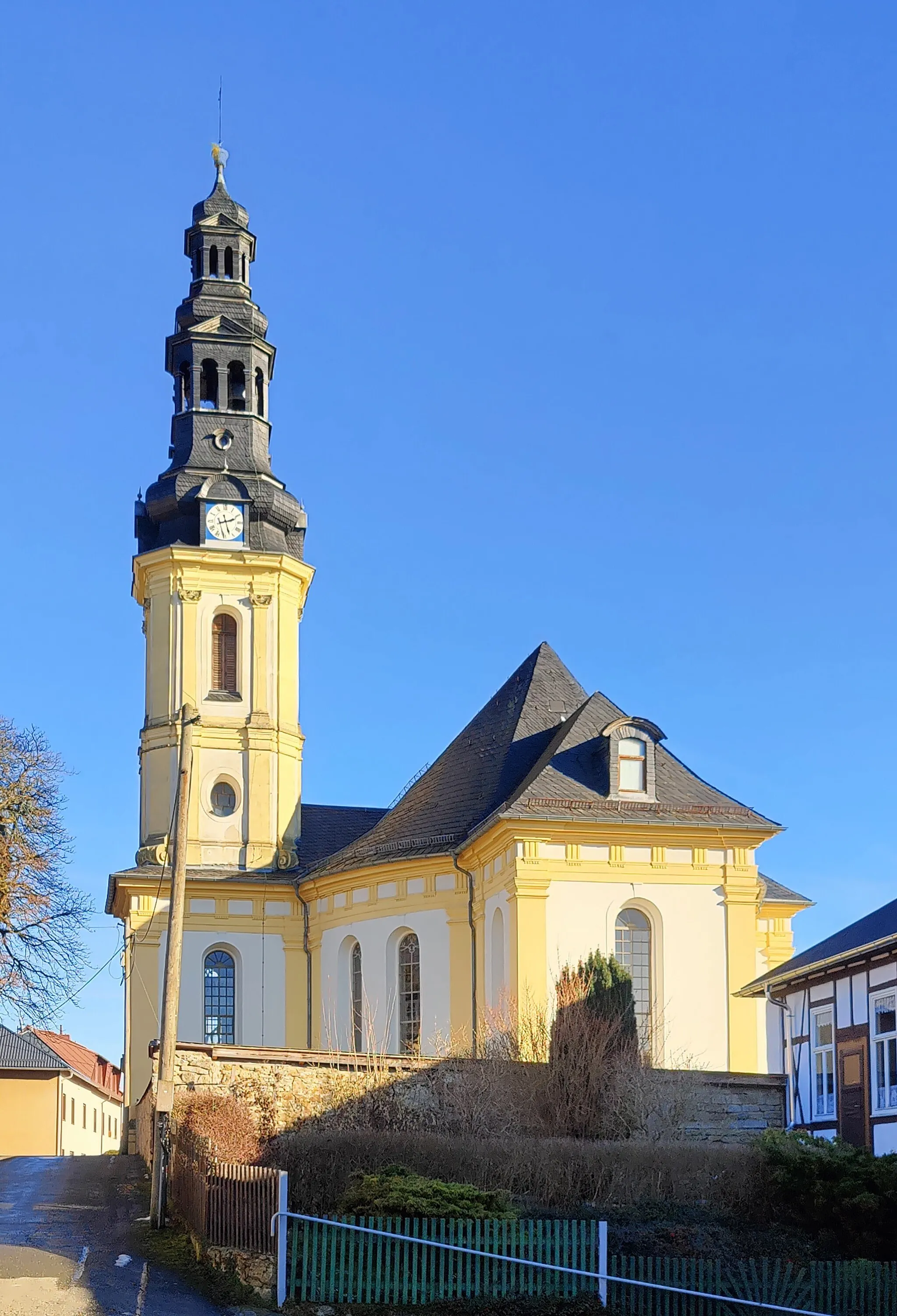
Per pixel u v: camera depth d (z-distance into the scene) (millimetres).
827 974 39125
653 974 44938
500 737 52375
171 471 61906
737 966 45344
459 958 48438
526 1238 26672
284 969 57656
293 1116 38031
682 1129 38000
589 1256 26781
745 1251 29469
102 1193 37656
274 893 58125
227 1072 38188
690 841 45750
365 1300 26047
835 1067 38344
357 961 53844
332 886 54844
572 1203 31703
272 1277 26109
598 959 40719
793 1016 41062
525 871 44531
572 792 45594
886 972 36031
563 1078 37562
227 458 62000
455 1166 31422
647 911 45312
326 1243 26266
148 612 62062
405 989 50594
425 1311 25875
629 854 45406
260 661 61188
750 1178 31969
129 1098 56562
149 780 60406
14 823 53625
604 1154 32344
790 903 57625
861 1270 27188
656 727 46312
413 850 50312
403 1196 27156
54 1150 77938
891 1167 29875
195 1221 29656
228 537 61438
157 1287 26906
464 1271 26344
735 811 46219
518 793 45531
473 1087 37594
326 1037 54062
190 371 62969
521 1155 32062
